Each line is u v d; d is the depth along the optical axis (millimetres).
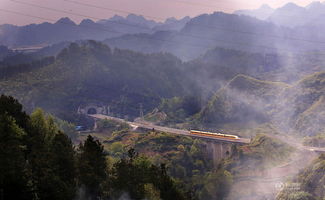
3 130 69812
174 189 93000
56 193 66688
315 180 123062
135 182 83312
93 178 77688
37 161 69812
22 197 62656
